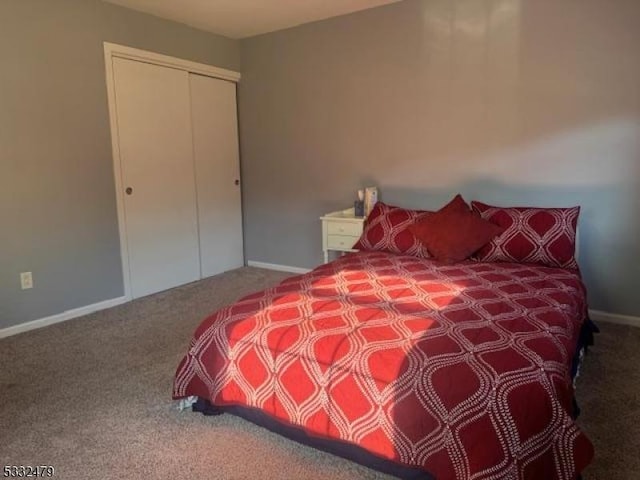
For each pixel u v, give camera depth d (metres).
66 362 2.61
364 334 1.71
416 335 1.68
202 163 4.34
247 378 1.82
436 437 1.43
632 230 3.00
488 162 3.43
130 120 3.67
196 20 3.91
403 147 3.78
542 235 2.81
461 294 2.16
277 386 1.74
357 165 4.04
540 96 3.17
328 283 2.39
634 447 1.77
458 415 1.40
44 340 2.94
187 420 2.02
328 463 1.72
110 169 3.56
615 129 2.96
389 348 1.60
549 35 3.09
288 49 4.23
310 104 4.21
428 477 1.50
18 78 2.98
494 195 3.44
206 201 4.42
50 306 3.27
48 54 3.12
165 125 3.95
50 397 2.22
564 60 3.06
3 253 3.00
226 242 4.68
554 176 3.20
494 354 1.53
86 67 3.34
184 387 2.02
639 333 2.91
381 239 3.27
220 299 3.79
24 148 3.04
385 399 1.51
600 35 2.93
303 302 2.08
